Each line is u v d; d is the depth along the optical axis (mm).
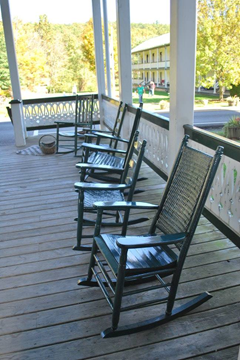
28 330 1654
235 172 2219
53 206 3207
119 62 4684
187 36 2664
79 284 1962
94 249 1877
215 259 2215
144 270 1531
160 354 1485
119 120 4191
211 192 2574
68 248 2428
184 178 1769
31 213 3066
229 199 2311
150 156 4047
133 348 1522
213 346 1519
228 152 2234
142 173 4215
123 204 1833
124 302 1831
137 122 3004
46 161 4902
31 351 1527
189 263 2176
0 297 1910
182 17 2602
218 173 2424
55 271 2148
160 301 1620
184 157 1826
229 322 1657
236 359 1447
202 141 2602
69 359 1476
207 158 1613
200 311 1737
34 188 3738
